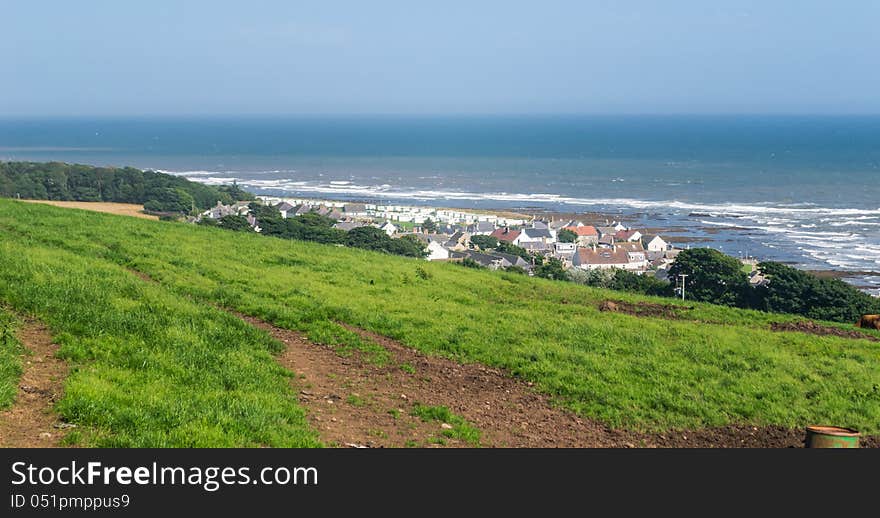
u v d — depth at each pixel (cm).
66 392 1266
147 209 11238
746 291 5562
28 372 1373
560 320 2361
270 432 1248
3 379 1276
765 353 2084
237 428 1239
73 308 1755
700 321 2611
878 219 15012
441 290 2728
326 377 1669
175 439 1171
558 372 1816
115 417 1205
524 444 1407
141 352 1542
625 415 1602
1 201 3675
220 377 1494
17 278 1945
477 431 1434
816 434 1429
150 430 1180
